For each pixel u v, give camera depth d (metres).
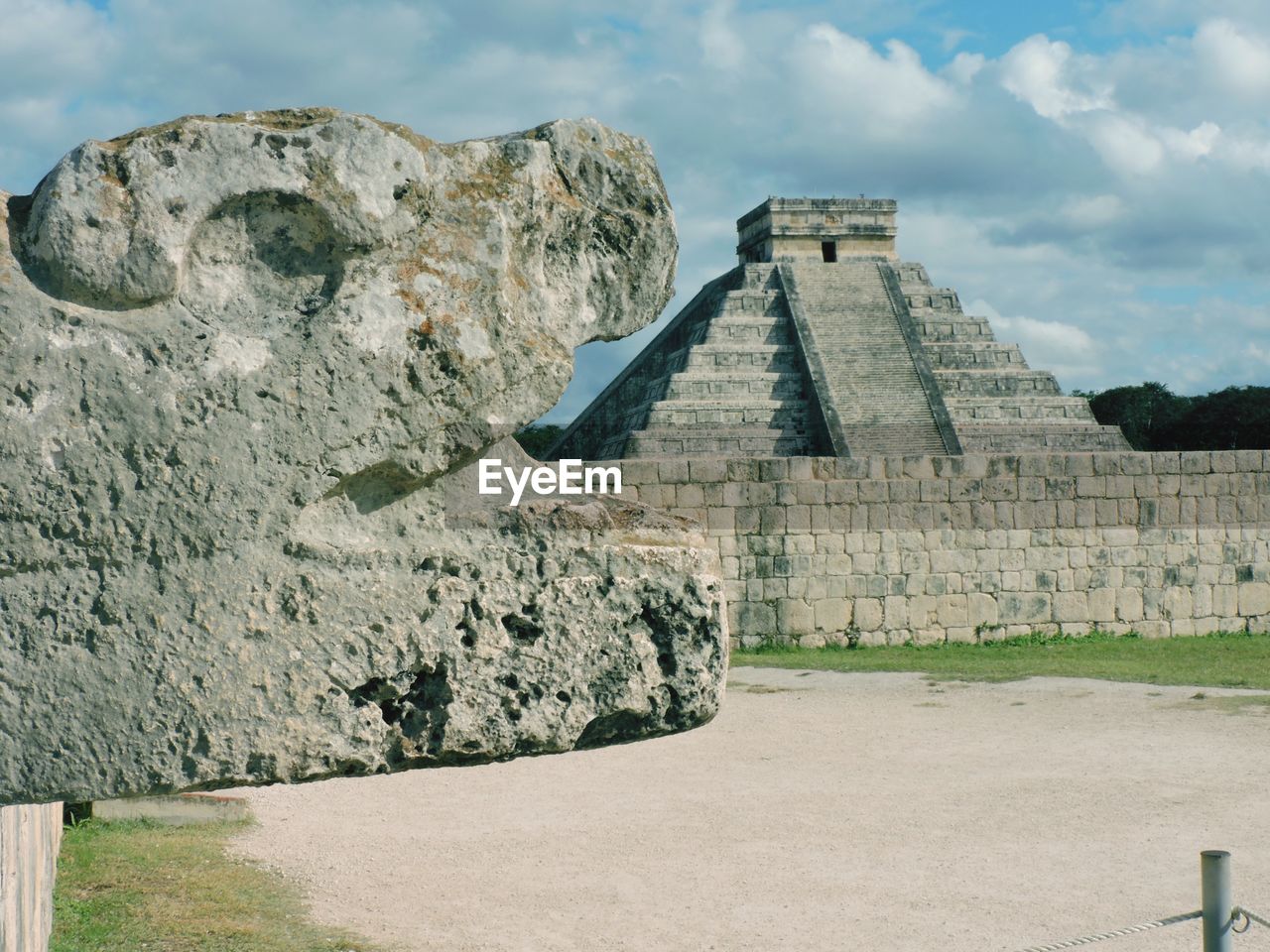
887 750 11.86
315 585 2.97
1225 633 20.39
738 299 50.97
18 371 2.78
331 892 7.58
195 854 8.36
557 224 3.24
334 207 2.92
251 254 2.95
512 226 3.14
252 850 8.59
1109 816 9.22
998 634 19.67
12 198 2.87
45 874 6.01
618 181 3.34
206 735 2.90
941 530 19.58
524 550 3.17
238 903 7.19
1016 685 15.57
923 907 7.16
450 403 3.04
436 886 7.71
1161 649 18.83
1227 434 69.62
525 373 3.11
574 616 3.17
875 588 19.31
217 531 2.89
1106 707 13.98
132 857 8.16
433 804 10.13
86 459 2.83
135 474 2.85
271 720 2.94
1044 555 19.88
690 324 56.72
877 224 57.38
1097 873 7.80
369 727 3.01
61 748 2.85
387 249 3.01
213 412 2.88
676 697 3.25
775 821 9.27
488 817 9.64
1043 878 7.71
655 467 18.78
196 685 2.90
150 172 2.82
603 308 3.32
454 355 3.02
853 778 10.66
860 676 16.48
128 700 2.87
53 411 2.81
